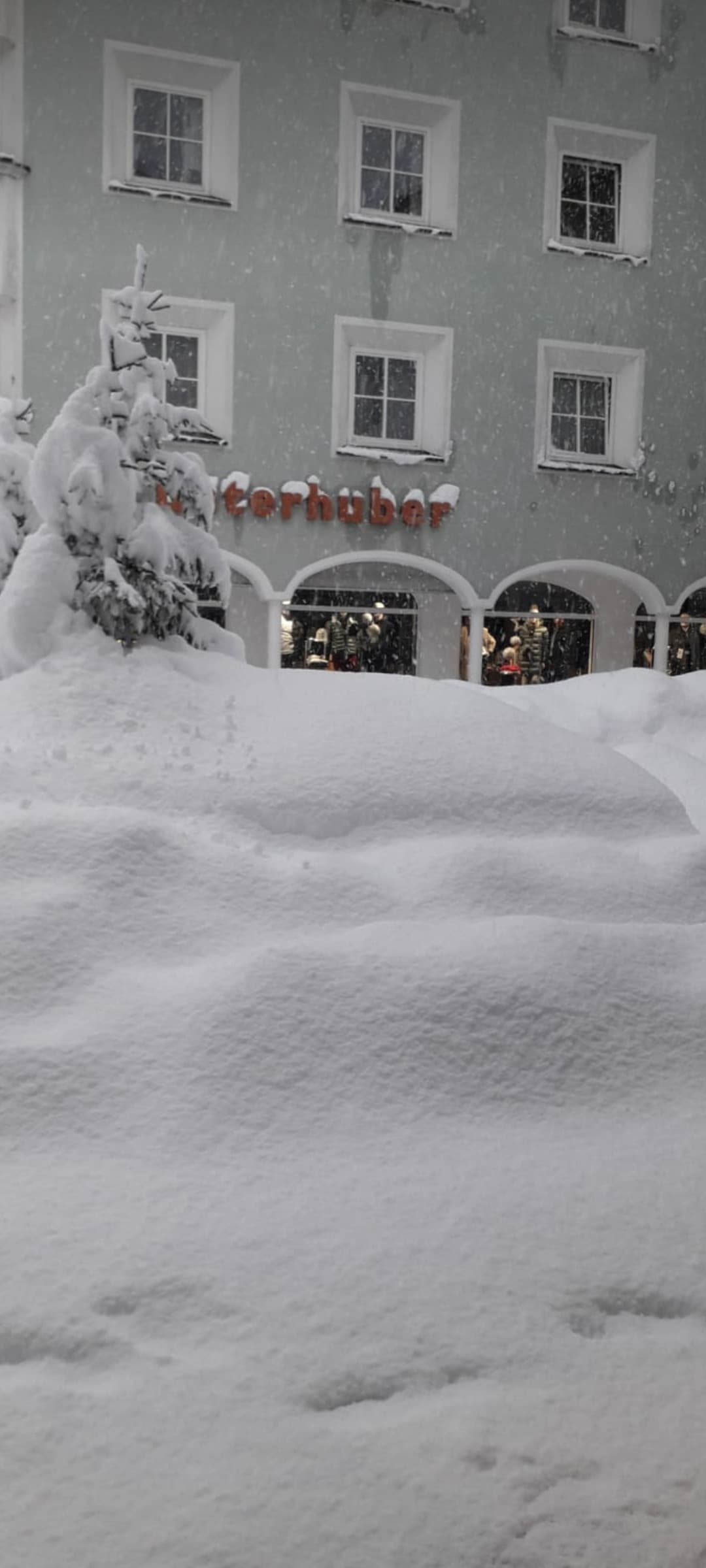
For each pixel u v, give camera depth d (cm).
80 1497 256
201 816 632
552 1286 340
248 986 466
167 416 841
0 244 2105
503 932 522
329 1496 260
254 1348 307
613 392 2516
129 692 730
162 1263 335
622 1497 264
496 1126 438
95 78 2134
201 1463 268
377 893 574
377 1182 390
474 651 2456
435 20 2314
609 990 502
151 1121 413
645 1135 437
